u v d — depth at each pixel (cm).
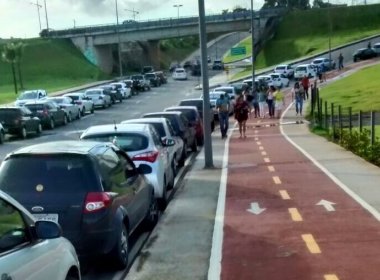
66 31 11706
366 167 1800
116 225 877
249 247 988
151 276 873
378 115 3322
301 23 11319
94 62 11344
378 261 880
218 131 3425
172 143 1595
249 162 2056
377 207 1240
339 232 1051
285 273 846
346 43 9944
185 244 1033
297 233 1058
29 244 557
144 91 7944
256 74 8369
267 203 1335
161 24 10731
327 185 1519
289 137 2873
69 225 833
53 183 859
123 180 978
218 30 10619
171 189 1623
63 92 7700
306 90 5084
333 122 2744
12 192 853
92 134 1361
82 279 873
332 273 834
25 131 3603
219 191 1526
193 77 10288
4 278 479
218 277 843
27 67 10450
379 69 6147
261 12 11531
